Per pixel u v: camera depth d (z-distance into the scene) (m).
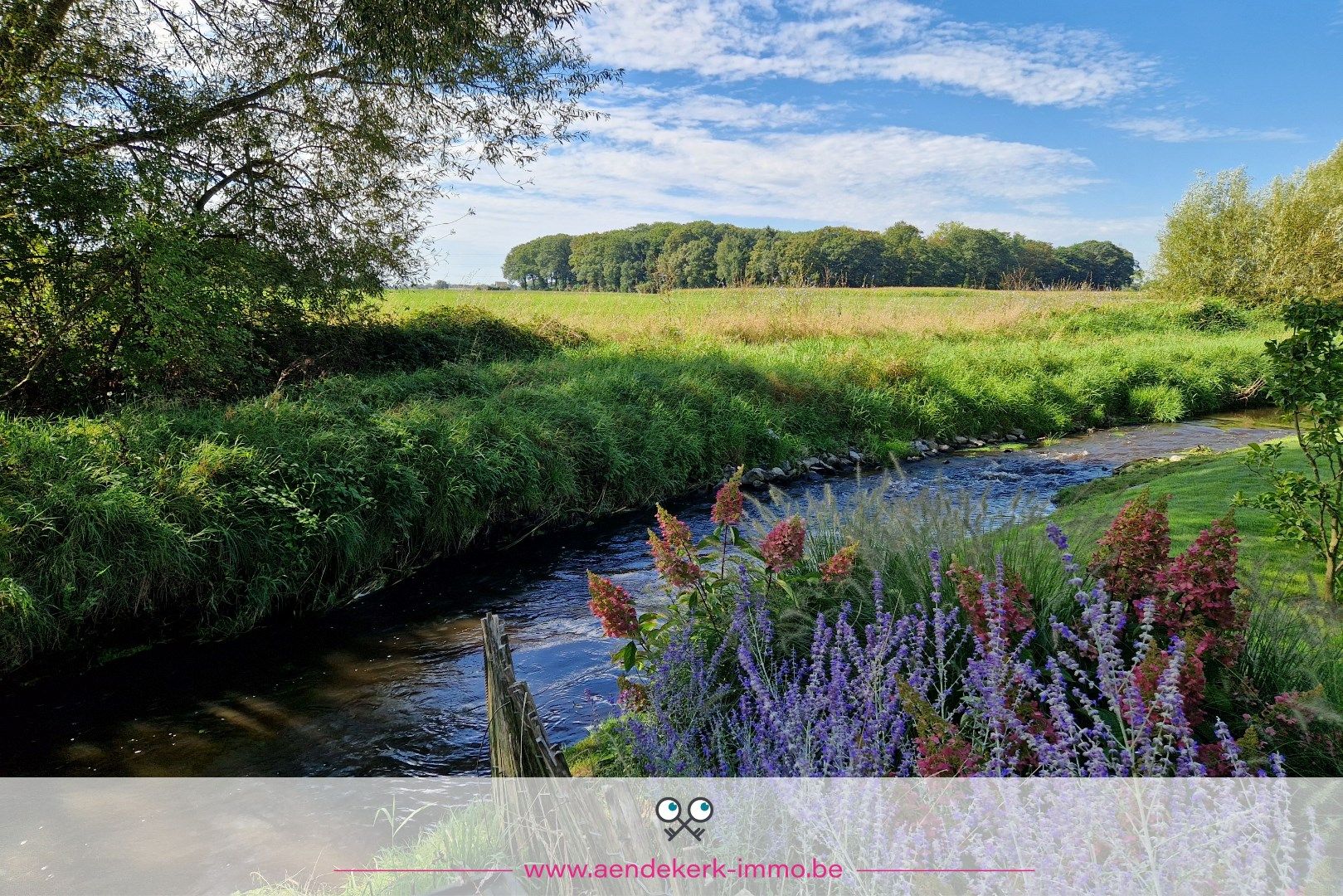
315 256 13.38
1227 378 20.38
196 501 6.92
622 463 11.19
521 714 2.82
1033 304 30.62
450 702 5.47
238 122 11.99
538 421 10.97
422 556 8.82
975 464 13.87
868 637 3.32
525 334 18.11
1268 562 5.19
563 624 6.84
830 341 21.00
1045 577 4.07
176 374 11.07
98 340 10.05
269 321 13.28
